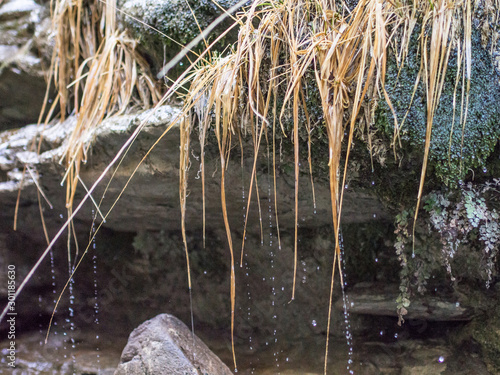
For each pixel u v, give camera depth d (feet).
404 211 6.06
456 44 5.21
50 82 8.97
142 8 6.95
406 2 5.21
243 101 5.79
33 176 7.99
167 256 9.02
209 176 6.68
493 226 5.56
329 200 6.81
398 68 5.24
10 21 9.20
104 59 7.47
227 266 8.61
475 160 5.39
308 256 7.98
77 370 8.39
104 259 9.47
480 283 6.72
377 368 7.32
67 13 8.68
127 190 7.41
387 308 7.40
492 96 5.38
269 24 5.57
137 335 6.38
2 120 9.32
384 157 5.53
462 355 6.97
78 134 7.35
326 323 8.01
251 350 8.46
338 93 5.15
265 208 7.30
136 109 7.43
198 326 8.94
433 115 5.18
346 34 5.16
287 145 5.98
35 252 9.72
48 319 10.02
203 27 6.51
